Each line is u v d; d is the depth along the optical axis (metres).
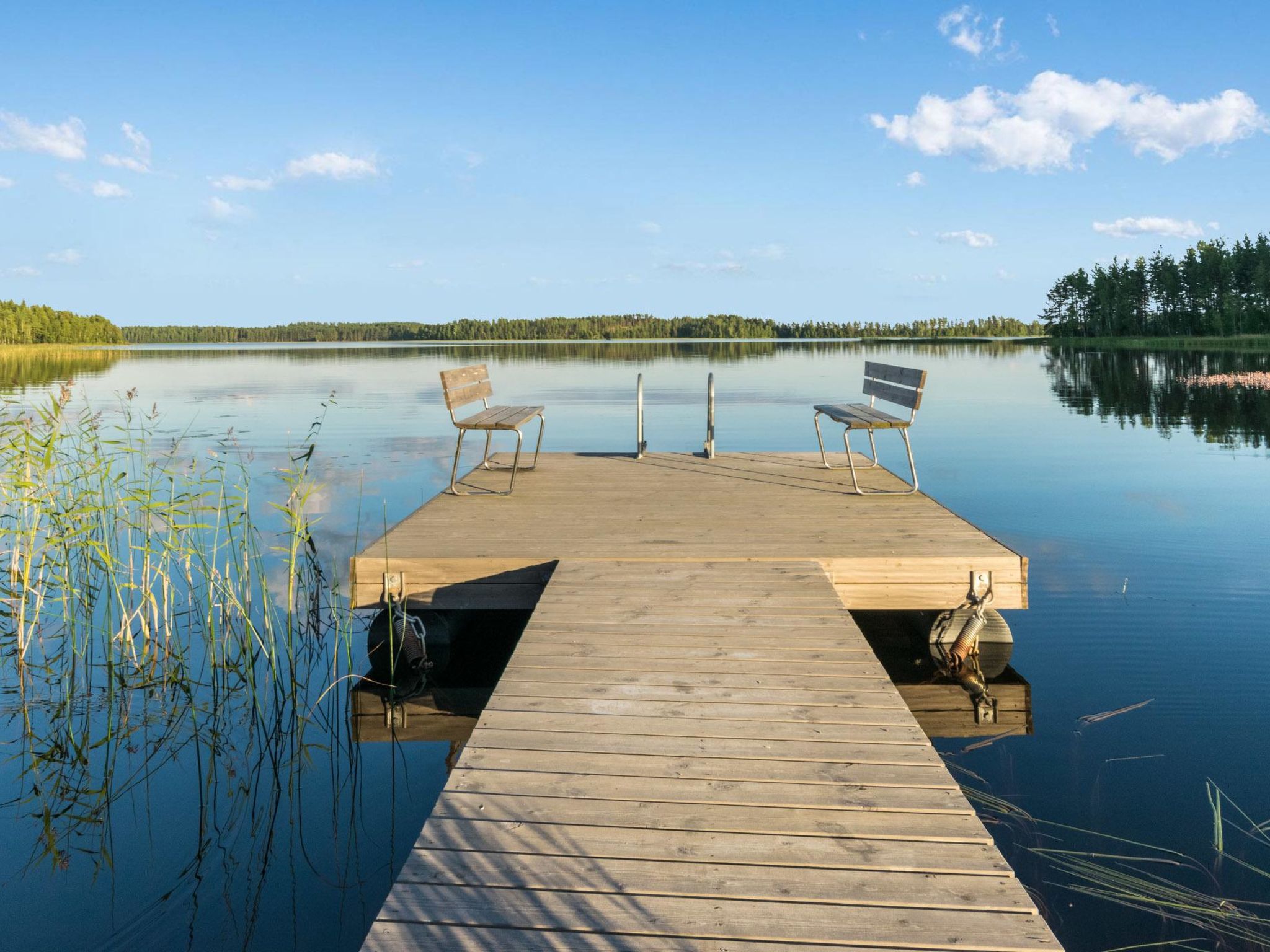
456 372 5.96
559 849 1.90
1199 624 4.55
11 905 2.37
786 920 1.67
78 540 4.51
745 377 26.02
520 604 4.16
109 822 2.83
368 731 3.57
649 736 2.44
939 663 4.12
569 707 2.63
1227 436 12.14
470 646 4.72
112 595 5.31
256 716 3.71
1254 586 5.15
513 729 2.48
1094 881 2.37
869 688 2.76
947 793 2.13
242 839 2.72
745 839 1.94
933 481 8.84
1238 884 2.35
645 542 4.41
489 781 2.19
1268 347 49.66
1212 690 3.72
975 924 1.65
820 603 3.56
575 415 15.50
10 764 3.24
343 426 13.72
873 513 5.09
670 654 3.05
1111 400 18.53
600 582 3.83
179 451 10.64
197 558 6.00
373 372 30.41
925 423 14.40
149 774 3.16
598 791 2.14
